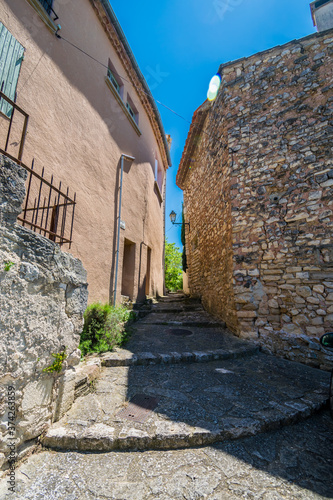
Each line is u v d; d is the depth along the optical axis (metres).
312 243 4.38
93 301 4.83
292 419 2.43
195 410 2.46
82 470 1.79
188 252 10.73
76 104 4.79
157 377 3.22
